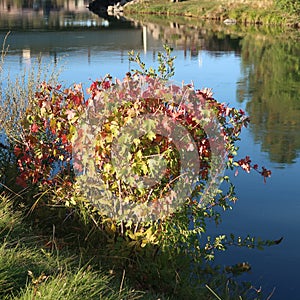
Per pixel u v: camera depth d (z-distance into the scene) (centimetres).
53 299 437
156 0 7138
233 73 2488
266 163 1248
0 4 8169
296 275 785
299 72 2506
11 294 457
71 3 8825
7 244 563
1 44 3562
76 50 3316
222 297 615
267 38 3822
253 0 5497
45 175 685
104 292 496
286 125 1589
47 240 630
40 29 4672
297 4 4712
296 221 952
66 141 653
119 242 614
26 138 704
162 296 568
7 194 735
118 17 6162
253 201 1032
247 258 825
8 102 977
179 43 3659
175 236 605
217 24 5047
